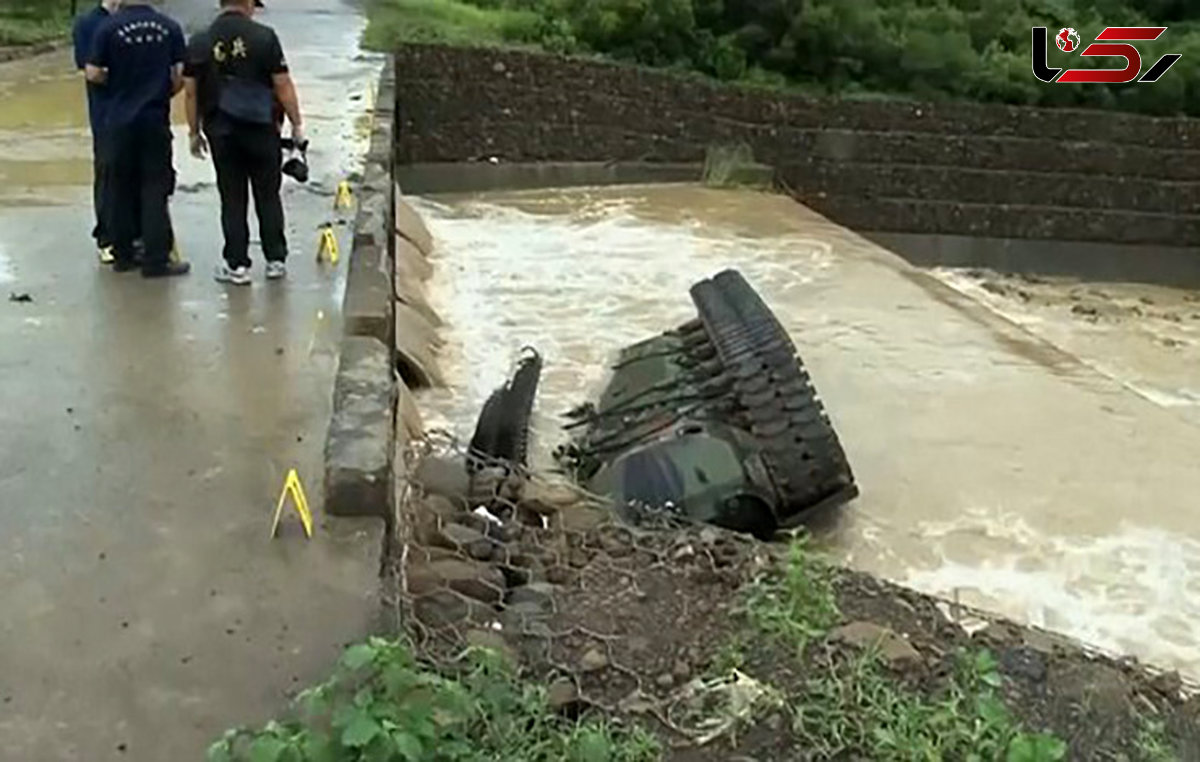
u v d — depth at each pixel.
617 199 20.45
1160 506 9.20
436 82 21.64
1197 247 22.69
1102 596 7.88
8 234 10.44
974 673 4.65
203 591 4.99
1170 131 22.47
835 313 13.88
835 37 22.84
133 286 9.05
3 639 4.62
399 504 6.29
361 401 6.55
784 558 5.96
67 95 17.86
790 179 22.44
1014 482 9.53
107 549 5.31
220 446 6.39
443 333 12.66
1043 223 22.69
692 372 9.29
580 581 5.69
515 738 4.07
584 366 11.80
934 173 22.53
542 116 21.97
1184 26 25.22
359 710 3.75
